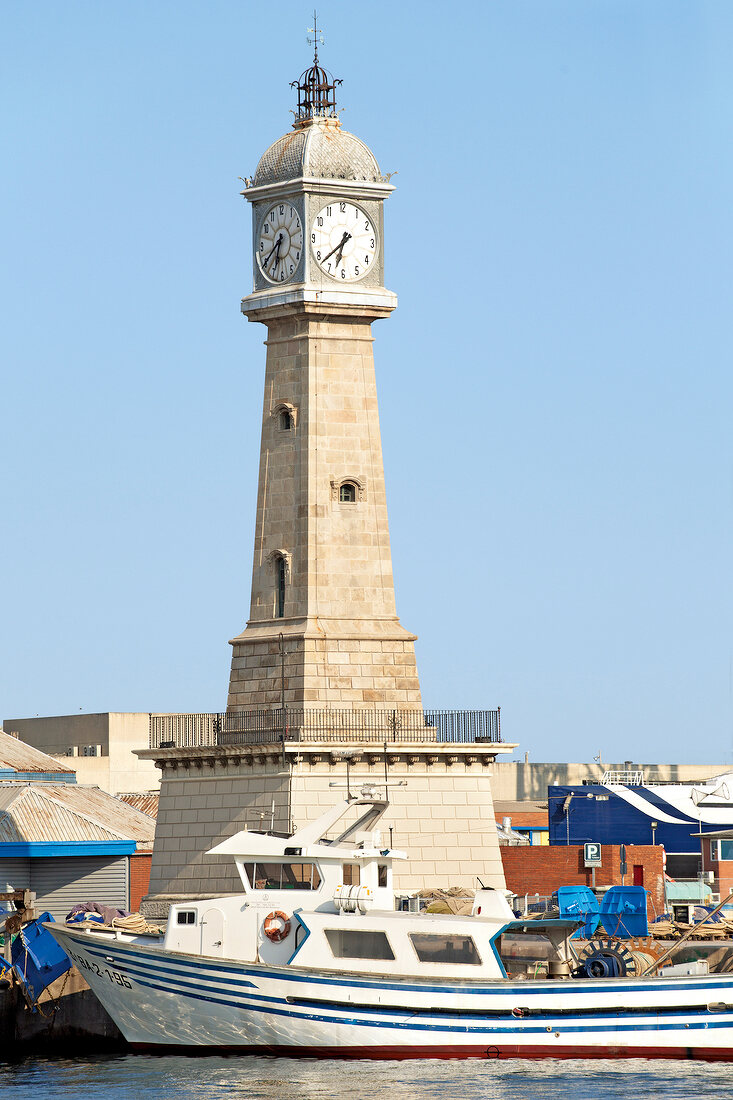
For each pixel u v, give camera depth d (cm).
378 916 7431
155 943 7781
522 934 7562
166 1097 6844
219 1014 7500
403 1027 7331
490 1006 7306
